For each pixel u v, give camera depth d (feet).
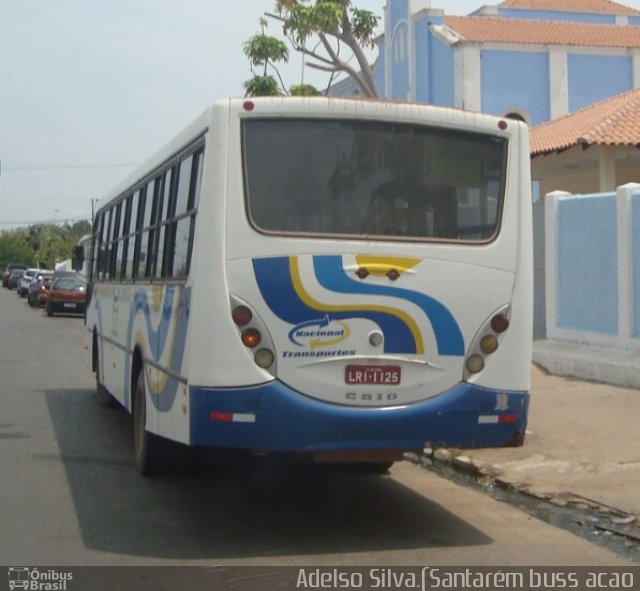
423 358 22.79
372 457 22.93
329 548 22.79
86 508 26.37
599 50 95.91
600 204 46.57
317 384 22.17
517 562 21.86
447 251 23.13
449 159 23.71
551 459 31.71
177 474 30.37
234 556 22.02
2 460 32.63
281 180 22.57
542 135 73.56
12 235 370.12
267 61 67.00
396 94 103.55
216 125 22.48
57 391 50.39
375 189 23.08
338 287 22.39
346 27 67.62
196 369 22.15
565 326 49.88
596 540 23.89
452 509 26.99
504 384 23.38
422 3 98.73
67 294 116.37
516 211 23.98
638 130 64.13
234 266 22.08
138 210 32.91
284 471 31.81
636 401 40.04
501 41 93.20
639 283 43.80
